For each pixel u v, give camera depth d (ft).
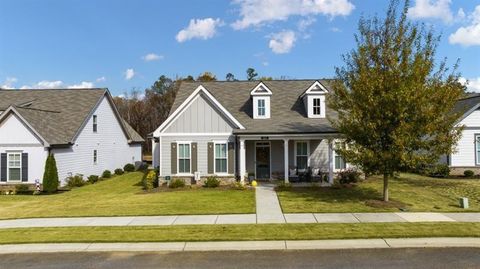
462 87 52.90
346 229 40.42
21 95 109.50
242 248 35.37
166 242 37.24
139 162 146.82
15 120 82.89
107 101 116.98
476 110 93.40
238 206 54.44
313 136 75.41
